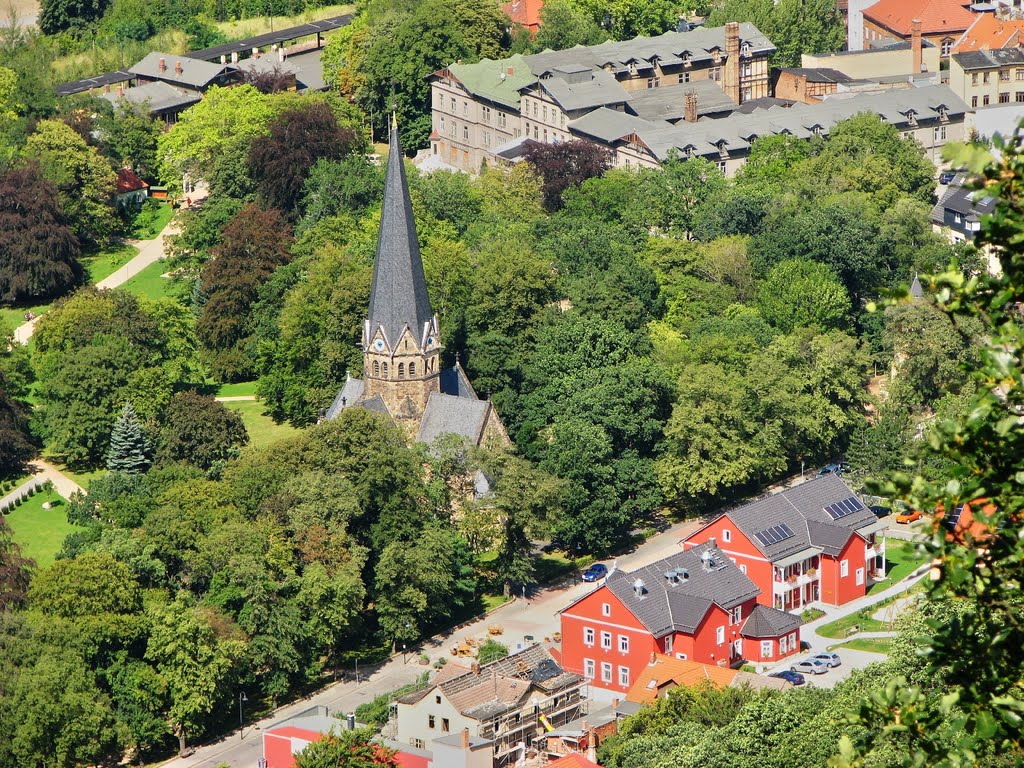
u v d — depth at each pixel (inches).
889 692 2743.6
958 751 2655.0
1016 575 2591.0
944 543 2615.7
